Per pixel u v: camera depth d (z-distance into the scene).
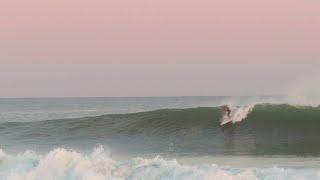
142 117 98.12
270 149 77.06
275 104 94.12
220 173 46.72
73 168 49.03
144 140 88.25
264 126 90.88
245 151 75.69
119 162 50.50
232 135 88.50
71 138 92.12
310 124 90.38
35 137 93.56
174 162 50.22
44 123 100.50
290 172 47.47
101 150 55.47
